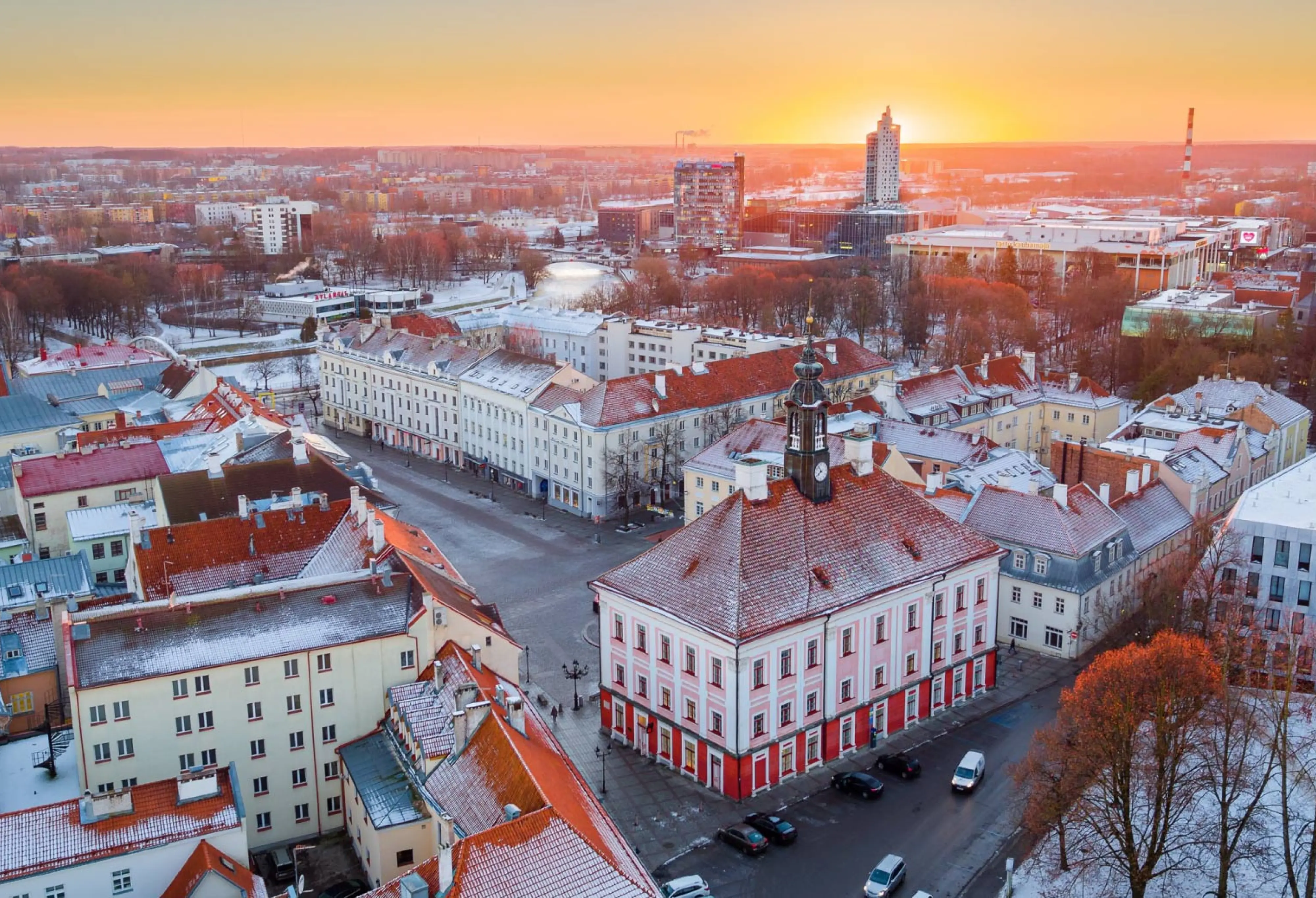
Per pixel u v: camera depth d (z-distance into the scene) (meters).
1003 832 99.62
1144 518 150.50
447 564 124.25
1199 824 90.50
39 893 75.44
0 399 189.88
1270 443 182.12
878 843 98.50
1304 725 106.75
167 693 94.50
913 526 121.12
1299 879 89.38
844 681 111.88
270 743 98.75
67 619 96.69
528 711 102.31
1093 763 87.19
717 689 104.81
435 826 88.69
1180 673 90.94
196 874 76.50
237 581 118.06
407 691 100.38
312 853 98.75
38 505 152.88
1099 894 89.50
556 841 74.62
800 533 112.56
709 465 170.50
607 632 116.81
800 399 113.62
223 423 176.38
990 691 127.00
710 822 102.06
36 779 95.50
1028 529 137.12
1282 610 126.25
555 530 184.00
